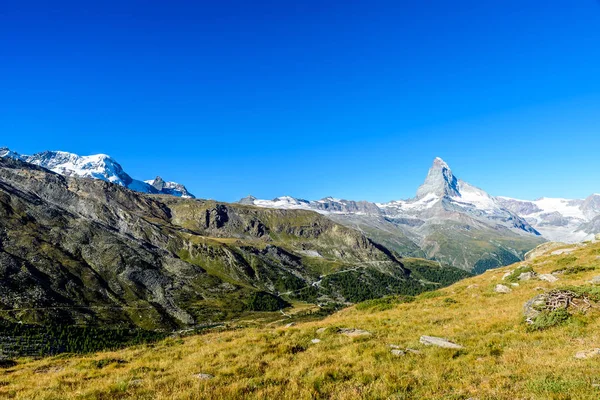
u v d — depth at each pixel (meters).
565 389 13.65
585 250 55.53
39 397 17.17
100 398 16.53
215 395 15.81
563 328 22.83
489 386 15.12
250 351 24.55
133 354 28.22
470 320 28.91
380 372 18.06
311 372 18.67
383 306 44.69
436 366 18.50
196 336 36.81
